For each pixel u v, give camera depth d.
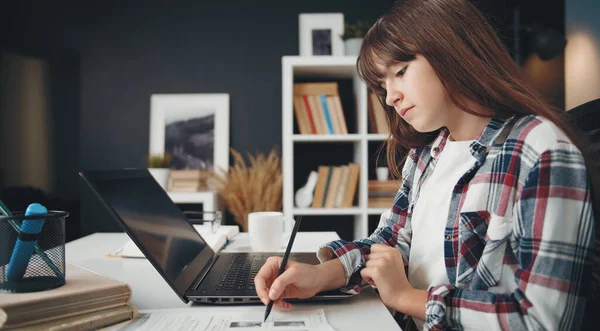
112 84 2.89
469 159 0.75
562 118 0.63
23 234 0.51
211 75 2.89
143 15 2.90
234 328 0.54
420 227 0.80
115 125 2.88
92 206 2.86
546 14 2.49
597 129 0.68
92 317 0.52
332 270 0.69
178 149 2.83
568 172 0.55
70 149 2.87
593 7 2.24
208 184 2.81
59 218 0.55
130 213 0.67
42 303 0.47
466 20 0.66
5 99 2.78
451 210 0.71
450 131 0.76
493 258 0.62
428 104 0.67
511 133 0.64
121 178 0.74
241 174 2.53
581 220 0.53
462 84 0.65
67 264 0.68
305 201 2.38
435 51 0.64
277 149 2.87
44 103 2.85
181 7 2.90
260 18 2.89
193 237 0.91
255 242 1.07
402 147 0.96
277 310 0.62
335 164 2.77
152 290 0.73
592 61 2.29
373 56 0.72
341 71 2.47
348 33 2.50
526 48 2.48
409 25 0.66
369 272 0.66
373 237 0.86
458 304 0.57
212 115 2.86
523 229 0.56
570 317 0.52
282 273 0.62
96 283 0.56
